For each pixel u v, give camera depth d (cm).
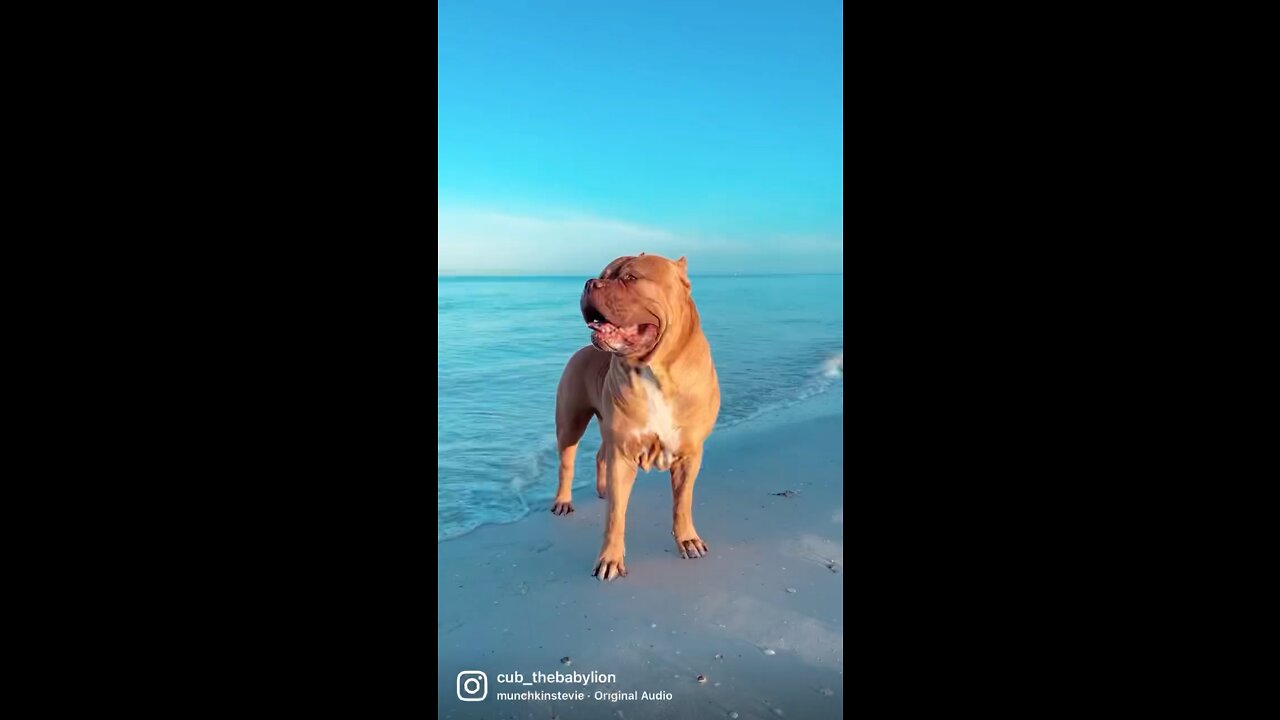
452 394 336
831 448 239
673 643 125
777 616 133
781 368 409
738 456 231
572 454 190
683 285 147
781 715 107
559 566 156
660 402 148
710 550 160
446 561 159
